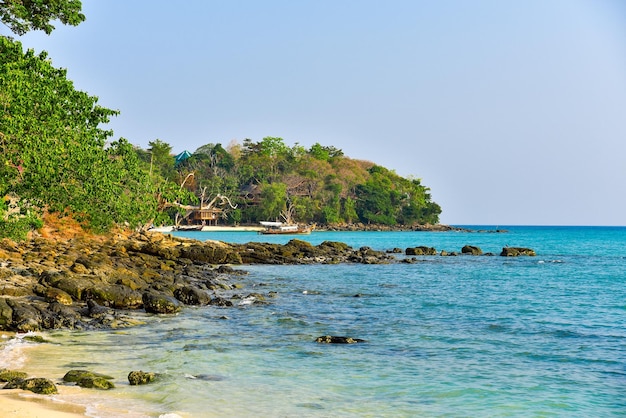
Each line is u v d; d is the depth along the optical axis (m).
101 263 35.19
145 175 39.38
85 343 18.17
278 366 15.96
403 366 16.12
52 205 31.81
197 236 124.94
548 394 13.64
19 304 20.61
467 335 20.78
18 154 23.27
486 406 12.74
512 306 28.48
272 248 60.44
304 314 25.34
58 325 20.34
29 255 36.81
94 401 12.06
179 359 16.44
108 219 35.06
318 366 16.02
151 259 45.38
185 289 27.59
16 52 26.91
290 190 172.62
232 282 38.88
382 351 18.05
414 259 61.84
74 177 29.77
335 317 24.64
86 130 31.22
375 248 92.56
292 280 41.31
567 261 63.34
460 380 14.77
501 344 19.23
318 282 40.00
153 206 40.12
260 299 29.42
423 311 26.62
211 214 156.50
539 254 76.69
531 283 40.34
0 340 18.03
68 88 30.88
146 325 21.73
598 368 16.09
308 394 13.39
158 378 14.22
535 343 19.38
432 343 19.33
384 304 28.91
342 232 170.50
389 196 198.75
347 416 11.88
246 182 177.50
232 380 14.41
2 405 11.11
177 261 47.97
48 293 23.61
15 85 22.69
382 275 46.00
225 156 178.75
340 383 14.39
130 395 12.73
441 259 65.25
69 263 34.94
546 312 26.48
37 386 12.50
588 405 12.87
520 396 13.47
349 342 19.23
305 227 150.38
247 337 19.95
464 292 34.50
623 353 17.95
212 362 16.22
